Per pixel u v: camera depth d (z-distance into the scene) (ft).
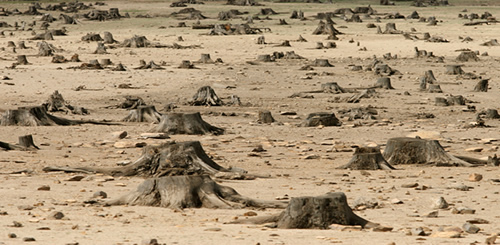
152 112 310.65
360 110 340.80
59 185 149.79
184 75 530.27
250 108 379.14
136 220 105.91
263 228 97.91
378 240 86.58
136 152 218.18
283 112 351.67
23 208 115.44
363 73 575.79
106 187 147.84
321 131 284.61
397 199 130.62
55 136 257.75
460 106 393.70
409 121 330.75
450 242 85.05
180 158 166.61
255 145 239.09
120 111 359.05
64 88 449.48
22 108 289.94
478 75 571.28
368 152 187.93
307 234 92.17
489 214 117.39
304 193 139.74
